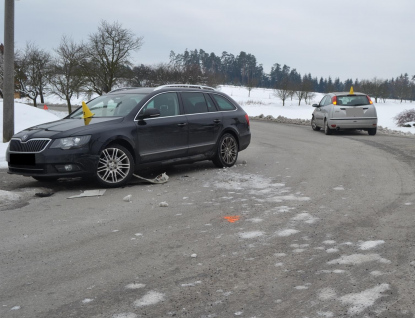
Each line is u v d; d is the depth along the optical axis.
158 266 3.80
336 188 6.81
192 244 4.35
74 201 6.28
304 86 84.69
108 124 7.16
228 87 136.38
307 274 3.55
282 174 8.20
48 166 6.70
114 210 5.74
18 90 38.62
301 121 24.25
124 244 4.40
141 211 5.67
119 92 8.46
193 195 6.54
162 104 8.00
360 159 9.87
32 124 15.35
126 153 7.20
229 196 6.43
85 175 6.84
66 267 3.82
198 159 8.50
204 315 2.93
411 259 3.80
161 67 52.09
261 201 6.07
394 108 56.66
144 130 7.50
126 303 3.12
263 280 3.46
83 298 3.21
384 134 16.89
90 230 4.89
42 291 3.35
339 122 15.91
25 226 5.07
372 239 4.35
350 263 3.75
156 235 4.66
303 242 4.32
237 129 9.26
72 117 8.04
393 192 6.43
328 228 4.76
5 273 3.71
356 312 2.91
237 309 3.00
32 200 6.36
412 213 5.26
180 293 3.26
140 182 7.55
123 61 32.16
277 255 3.99
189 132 8.23
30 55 37.50
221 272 3.64
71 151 6.71
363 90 94.50
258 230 4.75
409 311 2.91
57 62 32.75
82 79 31.91
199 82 54.56
